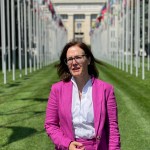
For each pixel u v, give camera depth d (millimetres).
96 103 3932
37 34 42625
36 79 27969
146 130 10438
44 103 15461
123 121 11680
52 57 65312
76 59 3971
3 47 24375
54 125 4020
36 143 9148
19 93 18938
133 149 8609
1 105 15016
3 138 9695
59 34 80000
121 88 20984
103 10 63188
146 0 59844
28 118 12273
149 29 34938
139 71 35875
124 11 40594
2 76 30453
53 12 61750
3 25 24641
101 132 3922
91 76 4090
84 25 142750
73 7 141000
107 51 59594
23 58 52344
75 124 3947
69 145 3842
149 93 18609
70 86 3996
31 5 40812
